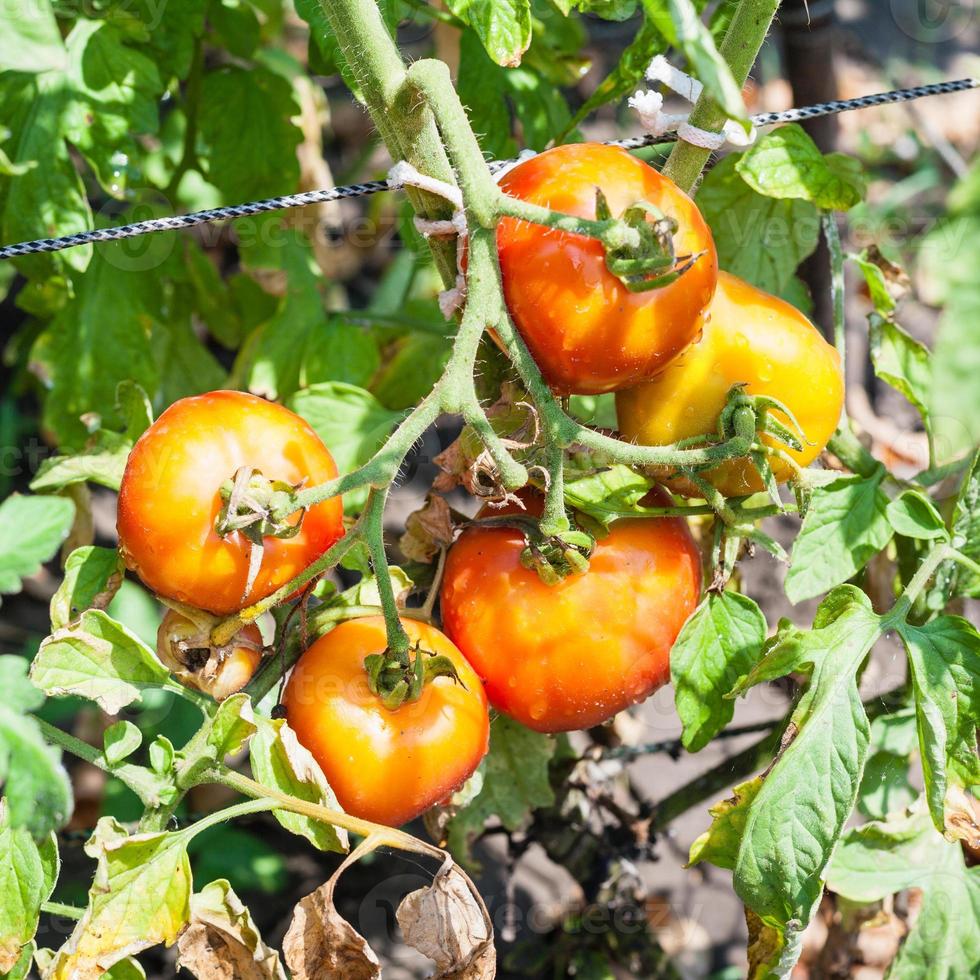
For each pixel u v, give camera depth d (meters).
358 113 1.39
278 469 0.65
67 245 0.72
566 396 0.67
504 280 0.63
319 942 0.65
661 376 0.66
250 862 0.98
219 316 1.03
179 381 0.98
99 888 0.64
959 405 0.46
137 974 0.66
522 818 0.78
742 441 0.65
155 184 0.96
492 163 0.70
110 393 0.88
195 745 0.66
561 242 0.62
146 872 0.64
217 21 0.89
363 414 0.82
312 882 1.01
